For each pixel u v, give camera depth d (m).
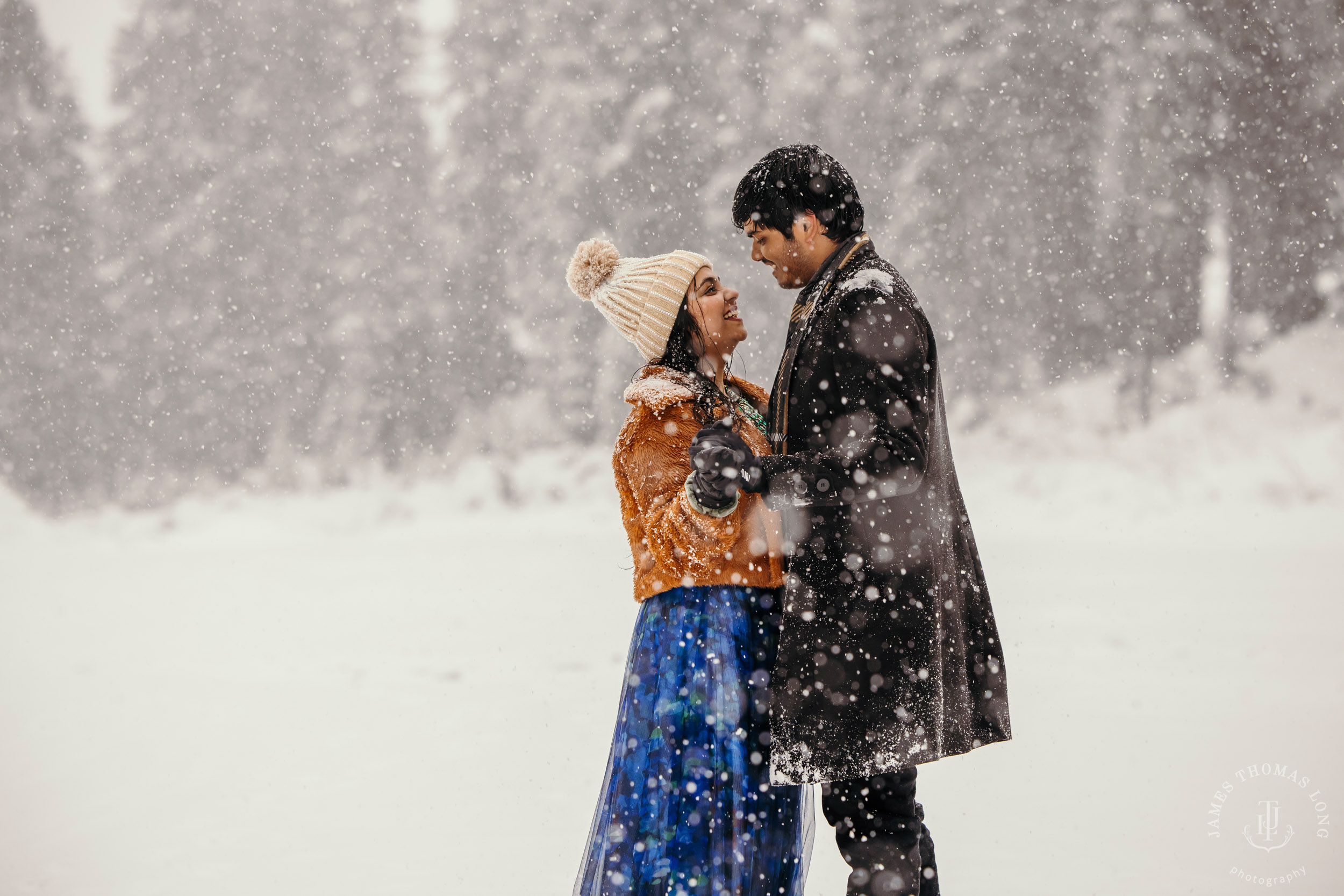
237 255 31.28
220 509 28.88
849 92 25.55
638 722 2.55
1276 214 22.12
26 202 32.12
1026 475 21.31
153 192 32.22
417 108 32.50
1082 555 13.27
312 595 12.62
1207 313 24.14
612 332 28.06
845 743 2.35
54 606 12.80
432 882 3.42
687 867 2.46
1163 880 3.17
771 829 2.51
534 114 29.25
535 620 9.31
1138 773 4.31
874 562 2.38
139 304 31.27
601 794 2.62
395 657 7.87
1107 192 22.72
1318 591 9.27
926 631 2.39
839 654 2.37
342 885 3.43
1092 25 22.92
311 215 31.34
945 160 23.69
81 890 3.45
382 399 29.75
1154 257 22.61
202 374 30.70
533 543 19.45
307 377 30.48
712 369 2.70
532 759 4.90
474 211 30.44
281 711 6.25
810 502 2.28
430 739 5.38
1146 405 22.02
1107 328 22.98
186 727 5.96
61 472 30.16
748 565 2.58
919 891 2.58
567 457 27.75
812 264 2.56
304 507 28.42
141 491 29.88
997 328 23.62
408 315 30.16
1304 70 21.89
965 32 24.06
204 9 33.09
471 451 29.03
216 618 10.89
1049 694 5.83
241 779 4.80
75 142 33.41
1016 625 8.11
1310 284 22.08
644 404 2.57
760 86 26.80
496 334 30.12
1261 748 4.59
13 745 5.67
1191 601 8.95
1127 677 6.15
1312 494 17.70
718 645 2.52
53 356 31.03
